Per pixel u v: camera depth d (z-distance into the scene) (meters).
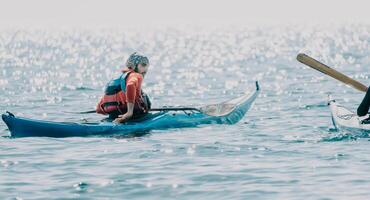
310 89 56.94
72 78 75.62
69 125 32.97
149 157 27.83
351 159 26.75
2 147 30.12
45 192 22.41
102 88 62.53
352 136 31.89
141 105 34.75
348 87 57.66
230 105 38.56
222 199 21.36
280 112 42.19
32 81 70.12
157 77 74.81
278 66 89.62
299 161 26.66
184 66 94.44
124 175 24.69
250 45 161.50
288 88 58.53
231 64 96.88
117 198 21.67
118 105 34.19
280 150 29.02
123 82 34.00
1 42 198.50
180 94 56.50
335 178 23.72
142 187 22.95
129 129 33.66
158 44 181.62
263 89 58.47
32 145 30.55
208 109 37.69
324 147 29.47
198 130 34.72
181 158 27.56
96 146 30.28
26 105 48.53
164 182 23.59
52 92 58.34
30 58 117.69
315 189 22.30
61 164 26.66
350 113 33.72
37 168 25.98
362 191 21.92
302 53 33.97
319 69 33.84
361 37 189.75
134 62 34.38
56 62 106.50
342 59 101.38
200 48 154.00
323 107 44.12
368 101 29.98
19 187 23.05
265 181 23.47
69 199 21.58
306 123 37.16
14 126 32.41
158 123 34.78
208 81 68.75
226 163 26.52
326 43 159.25
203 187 22.86
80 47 166.50
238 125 36.81
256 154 28.25
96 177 24.42
